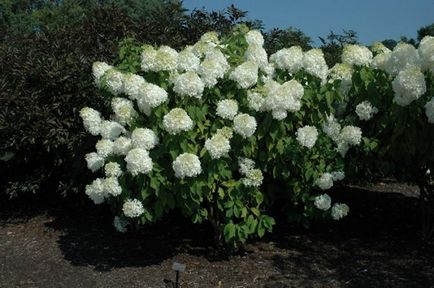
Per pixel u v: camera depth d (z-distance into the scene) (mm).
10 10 19000
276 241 5148
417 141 4543
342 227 5566
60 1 22016
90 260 4781
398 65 4465
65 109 5660
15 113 5578
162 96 4051
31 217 6180
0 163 6168
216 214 4652
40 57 5949
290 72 4637
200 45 4562
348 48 4715
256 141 4422
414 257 4676
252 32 4836
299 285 4125
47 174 6043
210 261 4660
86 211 6348
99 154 4422
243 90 4359
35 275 4477
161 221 5793
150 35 6406
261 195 4473
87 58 5801
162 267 4551
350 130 4703
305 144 4387
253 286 4133
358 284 4117
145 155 3990
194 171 3926
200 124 4199
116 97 4480
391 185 7402
